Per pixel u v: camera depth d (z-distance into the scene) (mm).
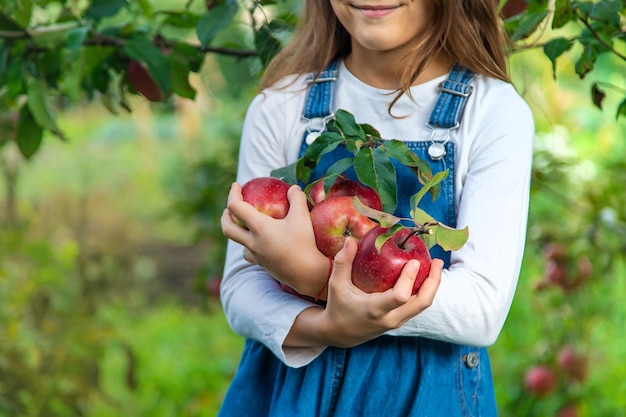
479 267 1469
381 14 1539
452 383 1558
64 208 7125
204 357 5121
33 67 2264
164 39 2256
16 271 3848
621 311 4234
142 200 8219
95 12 2191
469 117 1588
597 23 1957
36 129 2295
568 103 4797
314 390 1553
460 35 1628
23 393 3635
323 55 1740
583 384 3607
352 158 1448
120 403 4332
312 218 1425
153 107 3316
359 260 1331
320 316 1419
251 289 1583
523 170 1541
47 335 3891
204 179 3701
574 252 3258
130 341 4875
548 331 3600
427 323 1446
